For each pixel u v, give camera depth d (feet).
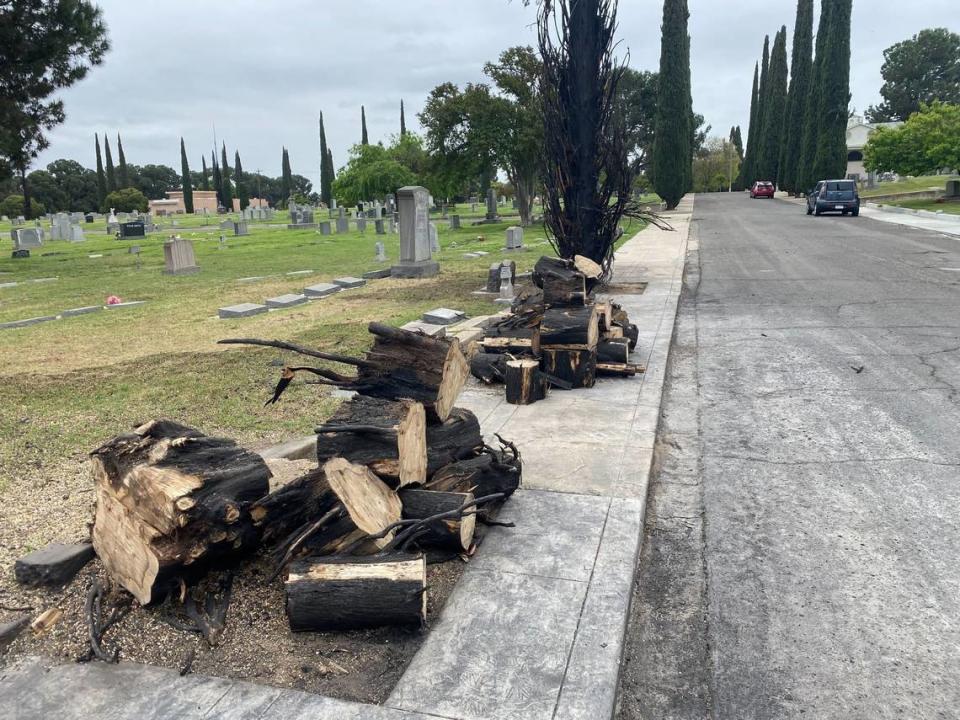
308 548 12.21
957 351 29.40
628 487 16.47
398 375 13.65
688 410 23.48
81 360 32.58
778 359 29.50
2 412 24.07
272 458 17.79
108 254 97.91
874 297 43.39
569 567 12.89
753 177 293.64
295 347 13.33
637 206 42.29
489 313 42.55
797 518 15.48
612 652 10.46
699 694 10.24
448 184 136.67
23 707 9.74
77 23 81.51
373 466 12.80
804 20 195.00
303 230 138.41
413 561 11.26
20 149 86.02
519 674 10.02
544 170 41.22
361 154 177.37
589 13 37.96
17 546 14.21
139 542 11.44
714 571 13.51
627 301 43.88
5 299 55.47
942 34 317.63
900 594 12.46
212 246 106.42
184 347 34.99
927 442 19.49
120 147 354.33
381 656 10.64
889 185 209.87
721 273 57.47
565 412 22.53
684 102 156.35
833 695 10.09
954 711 9.70
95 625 11.40
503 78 119.34
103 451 12.16
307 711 9.43
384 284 58.44
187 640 11.15
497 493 13.99
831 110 158.30
